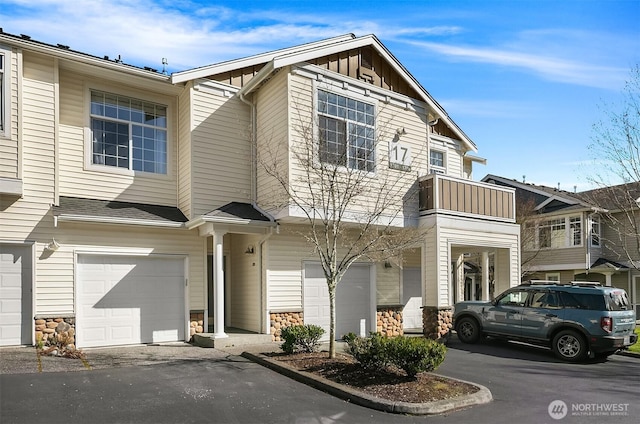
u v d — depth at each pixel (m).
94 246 10.88
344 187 11.38
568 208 24.09
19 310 10.02
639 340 13.41
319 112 11.88
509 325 11.95
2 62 9.89
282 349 9.98
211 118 12.44
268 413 6.32
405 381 7.60
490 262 24.62
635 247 23.09
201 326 12.05
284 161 11.37
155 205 12.34
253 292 12.46
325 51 12.09
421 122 14.08
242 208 12.17
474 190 14.14
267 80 12.33
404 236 12.38
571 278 24.62
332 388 7.32
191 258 12.11
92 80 11.73
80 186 11.35
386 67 13.58
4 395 6.54
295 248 12.45
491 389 7.94
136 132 12.36
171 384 7.47
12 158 9.80
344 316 13.28
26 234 10.16
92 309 10.80
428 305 13.10
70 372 8.00
